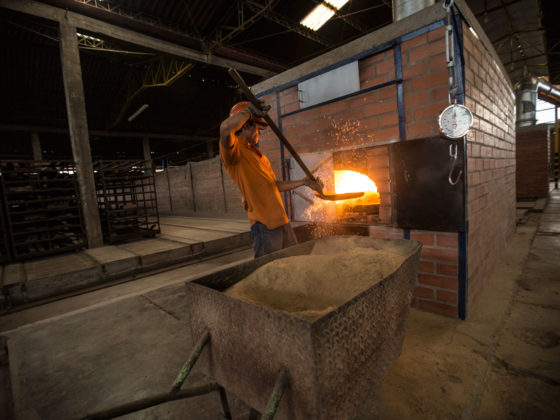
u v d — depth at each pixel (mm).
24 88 13820
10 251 5578
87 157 6867
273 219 2309
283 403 988
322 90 3121
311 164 3334
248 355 1063
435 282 2602
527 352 2031
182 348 2287
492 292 2988
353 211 3311
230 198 11859
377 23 11672
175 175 15461
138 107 17344
